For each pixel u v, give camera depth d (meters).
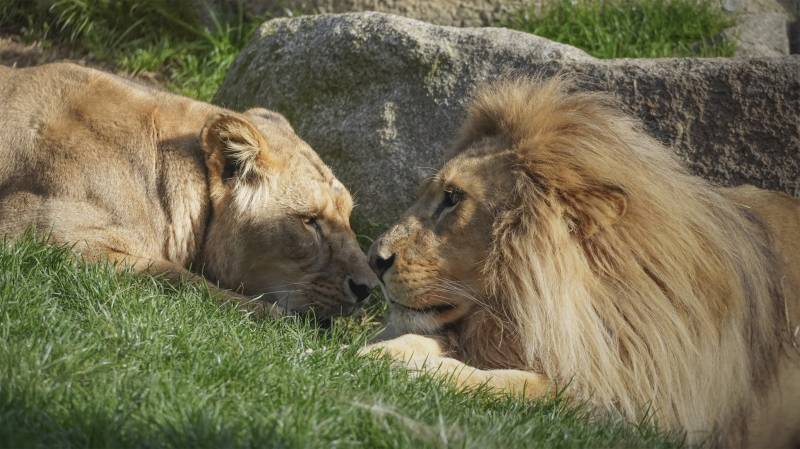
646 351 9.35
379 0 18.70
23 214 11.14
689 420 9.28
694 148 13.09
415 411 7.83
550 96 10.30
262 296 11.53
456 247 9.92
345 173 14.56
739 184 12.96
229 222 11.73
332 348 9.16
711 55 18.17
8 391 6.84
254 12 19.25
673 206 9.71
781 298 10.14
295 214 11.83
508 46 14.16
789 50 19.69
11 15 19.58
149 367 7.91
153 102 12.09
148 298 9.38
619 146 9.89
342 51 14.92
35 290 8.98
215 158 11.70
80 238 11.00
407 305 10.07
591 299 9.46
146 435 6.62
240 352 8.38
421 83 14.37
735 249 9.87
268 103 15.58
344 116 14.78
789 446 9.84
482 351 9.93
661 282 9.52
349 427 7.20
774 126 12.94
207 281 11.16
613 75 13.46
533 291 9.52
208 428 6.70
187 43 19.20
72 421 6.67
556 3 18.62
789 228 10.69
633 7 18.56
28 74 11.99
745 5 19.72
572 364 9.30
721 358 9.46
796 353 10.05
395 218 14.15
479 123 10.52
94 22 19.33
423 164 14.12
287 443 6.68
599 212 9.53
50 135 11.49
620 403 9.26
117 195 11.38
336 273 11.88
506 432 7.76
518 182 9.80
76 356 7.66
